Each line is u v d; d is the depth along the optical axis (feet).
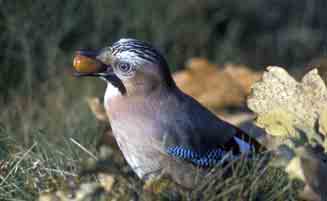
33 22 49.98
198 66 45.88
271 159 30.81
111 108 32.32
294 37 58.13
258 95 32.99
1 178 31.35
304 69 52.54
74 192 28.84
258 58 56.70
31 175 31.58
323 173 28.99
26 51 47.96
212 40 55.93
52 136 38.75
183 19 55.98
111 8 53.67
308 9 60.29
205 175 30.96
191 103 32.50
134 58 31.76
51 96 46.24
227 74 45.75
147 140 31.55
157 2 55.77
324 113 31.19
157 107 31.71
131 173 31.27
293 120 32.24
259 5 59.82
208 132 32.01
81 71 32.48
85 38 52.01
